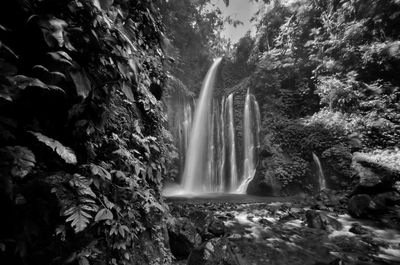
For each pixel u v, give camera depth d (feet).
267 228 18.58
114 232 7.79
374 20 33.58
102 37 6.45
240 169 46.39
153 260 10.42
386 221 18.62
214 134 52.42
